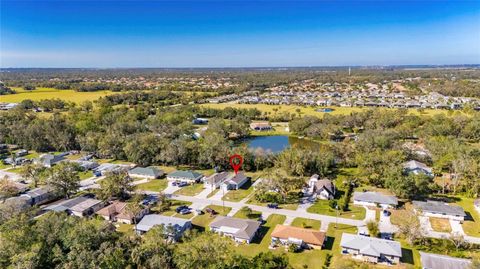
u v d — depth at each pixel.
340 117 173.12
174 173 101.00
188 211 77.88
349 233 67.25
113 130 146.50
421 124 160.62
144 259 51.12
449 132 141.62
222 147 113.44
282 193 85.06
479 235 66.00
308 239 62.47
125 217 73.06
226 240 55.44
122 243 54.50
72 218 59.12
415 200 82.75
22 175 96.56
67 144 133.25
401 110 180.75
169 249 54.31
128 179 87.81
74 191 88.44
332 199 83.75
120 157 122.44
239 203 82.94
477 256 57.31
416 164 101.62
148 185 95.88
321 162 102.62
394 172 86.75
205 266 49.03
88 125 149.88
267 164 110.44
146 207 77.69
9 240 51.28
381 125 160.50
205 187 94.19
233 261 51.88
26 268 47.03
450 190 87.69
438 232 67.31
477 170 85.38
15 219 58.03
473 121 145.00
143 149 114.50
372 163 96.38
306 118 172.75
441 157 103.50
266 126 177.25
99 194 82.69
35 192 83.94
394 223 70.62
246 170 110.12
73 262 49.16
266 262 53.12
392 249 57.75
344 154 113.00
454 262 53.41
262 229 69.62
